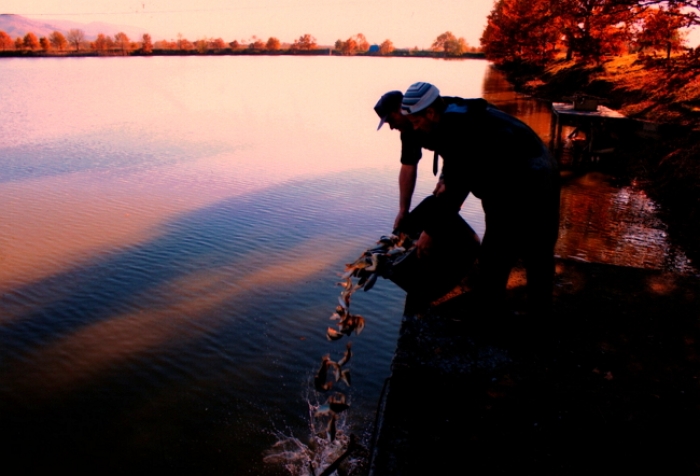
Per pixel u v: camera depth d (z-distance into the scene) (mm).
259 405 5172
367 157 15773
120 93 35094
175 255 8555
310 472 4297
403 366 2701
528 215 2500
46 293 7383
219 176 13406
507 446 2236
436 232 2688
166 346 6164
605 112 16422
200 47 128125
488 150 2420
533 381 2598
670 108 15516
